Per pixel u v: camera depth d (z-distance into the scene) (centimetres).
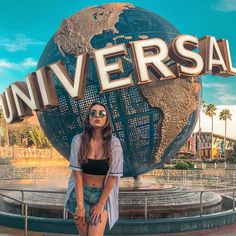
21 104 1019
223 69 995
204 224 907
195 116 1062
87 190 410
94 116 405
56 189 1165
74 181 408
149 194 1040
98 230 402
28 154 4906
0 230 885
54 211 973
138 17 1008
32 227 884
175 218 902
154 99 941
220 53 992
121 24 984
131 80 886
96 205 403
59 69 914
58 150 1065
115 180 411
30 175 2764
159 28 1014
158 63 900
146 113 945
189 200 1066
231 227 930
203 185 1991
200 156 9694
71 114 963
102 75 886
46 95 938
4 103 1109
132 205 973
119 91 926
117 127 939
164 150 985
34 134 7244
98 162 403
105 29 970
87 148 401
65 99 965
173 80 968
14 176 2633
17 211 1055
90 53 945
